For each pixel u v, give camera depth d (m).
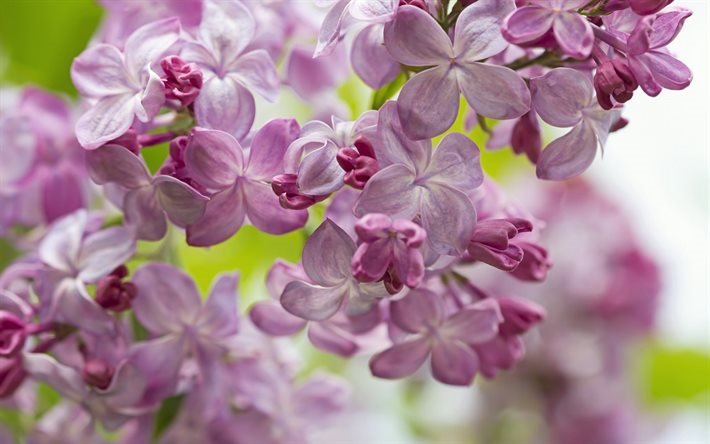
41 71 0.37
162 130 0.28
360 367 0.43
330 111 0.31
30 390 0.32
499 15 0.25
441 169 0.25
